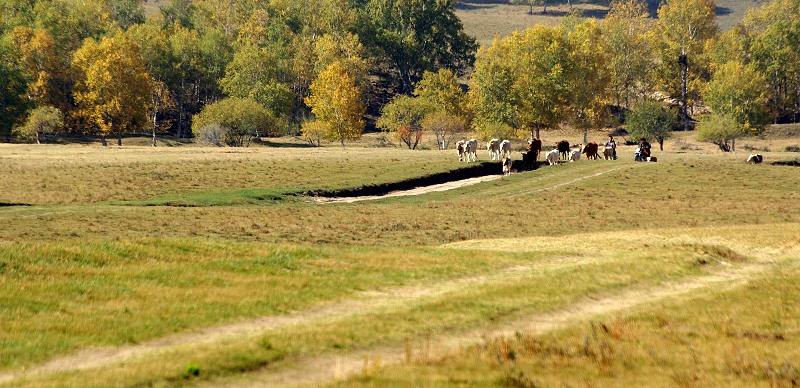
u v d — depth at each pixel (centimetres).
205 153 9556
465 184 7606
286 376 1652
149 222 4875
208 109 13088
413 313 2225
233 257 3086
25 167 7381
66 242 3059
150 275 2686
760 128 13100
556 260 3309
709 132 11950
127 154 9188
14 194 5984
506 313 2264
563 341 1908
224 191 6562
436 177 7744
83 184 6619
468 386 1486
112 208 5362
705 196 6656
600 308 2389
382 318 2162
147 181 6912
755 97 13162
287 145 13825
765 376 1600
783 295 2462
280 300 2448
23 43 14262
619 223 5341
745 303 2366
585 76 13825
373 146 14362
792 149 12531
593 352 1789
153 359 1728
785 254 3462
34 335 1962
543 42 13775
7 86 12988
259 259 3058
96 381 1542
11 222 4609
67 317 2141
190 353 1772
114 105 12975
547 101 13350
